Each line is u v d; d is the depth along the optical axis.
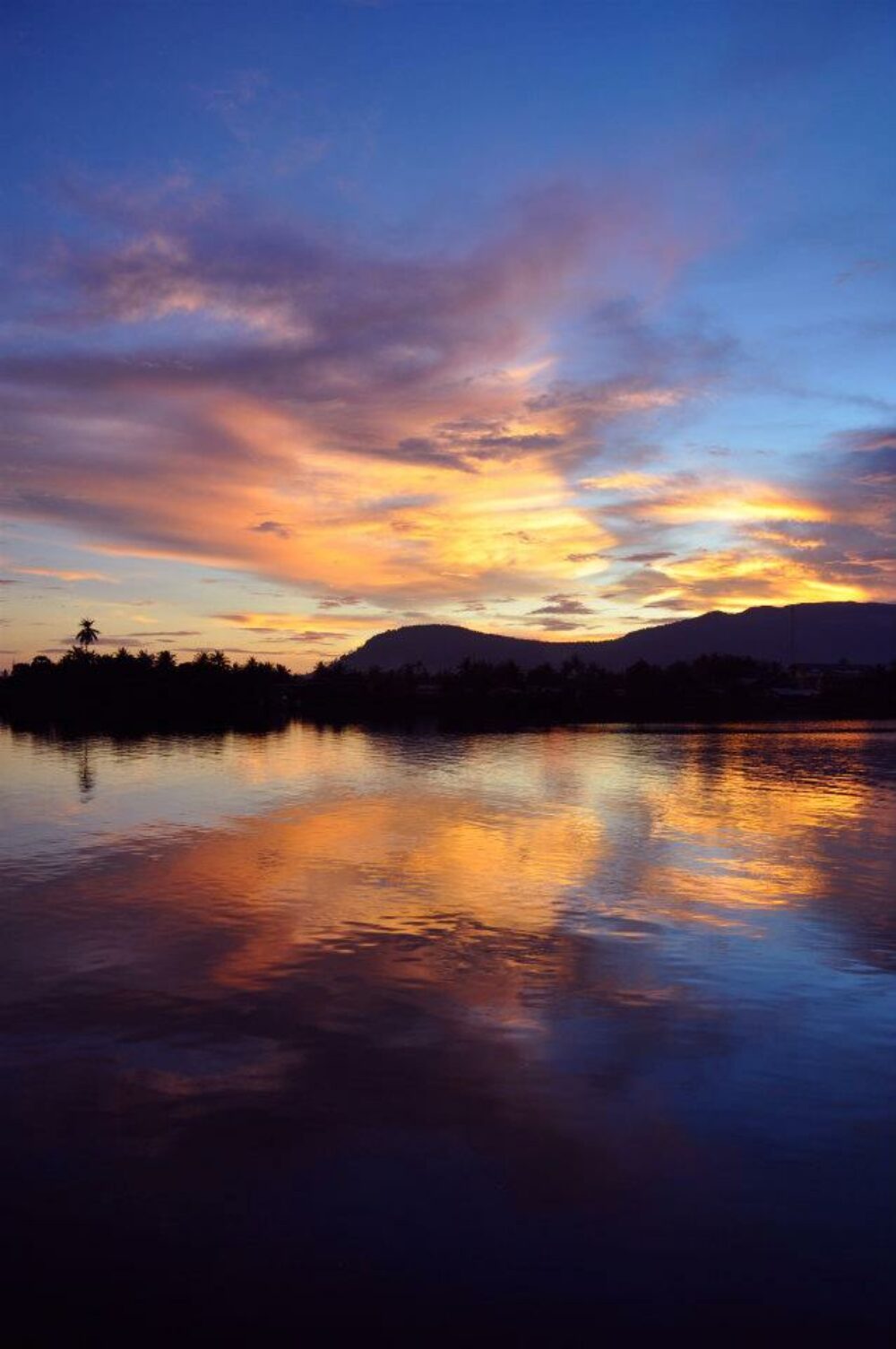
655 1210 6.18
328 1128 7.21
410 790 32.72
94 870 17.02
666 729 97.94
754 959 11.77
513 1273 5.57
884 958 11.81
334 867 17.61
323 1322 5.16
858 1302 5.33
